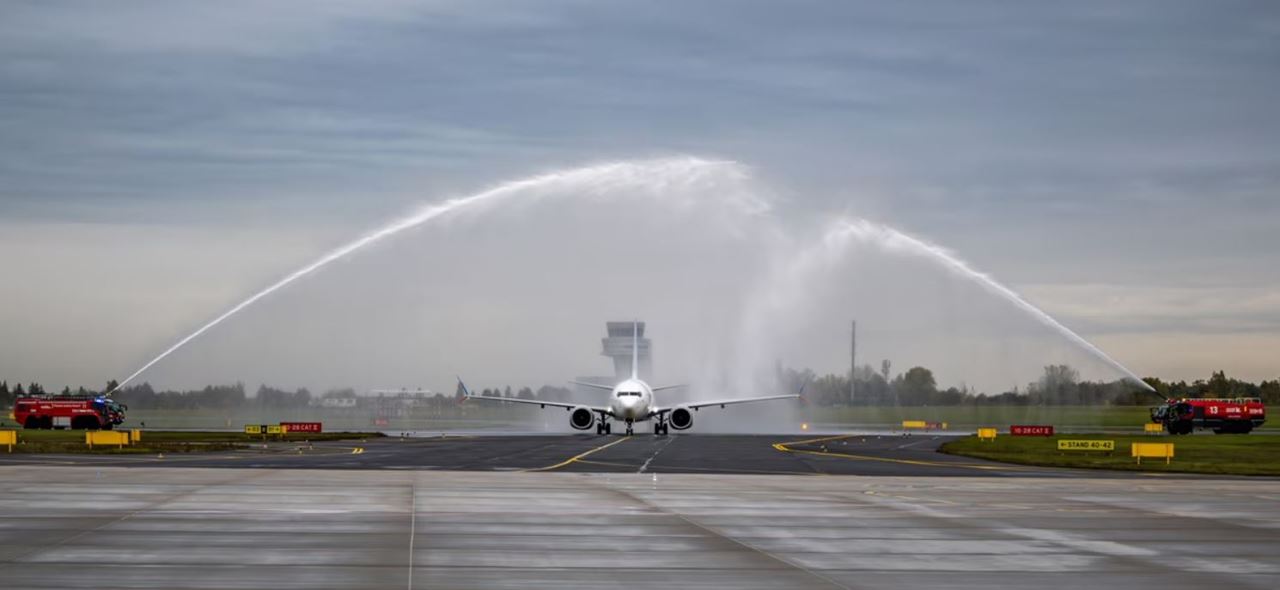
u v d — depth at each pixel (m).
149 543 31.38
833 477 59.53
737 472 62.75
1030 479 59.66
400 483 52.25
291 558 29.02
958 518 39.81
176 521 36.25
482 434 132.25
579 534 34.41
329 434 119.81
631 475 59.50
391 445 97.00
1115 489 53.00
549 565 28.56
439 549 30.92
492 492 47.94
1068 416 190.62
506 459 74.00
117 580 25.55
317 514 38.69
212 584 25.23
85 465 64.06
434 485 51.22
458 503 43.03
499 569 27.83
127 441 85.56
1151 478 61.69
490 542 32.41
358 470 61.34
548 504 43.12
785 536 34.47
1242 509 43.75
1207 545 33.50
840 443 105.38
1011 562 29.92
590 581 26.41
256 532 33.84
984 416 196.75
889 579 27.16
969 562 29.86
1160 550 32.38
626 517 39.09
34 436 104.00
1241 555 31.56
